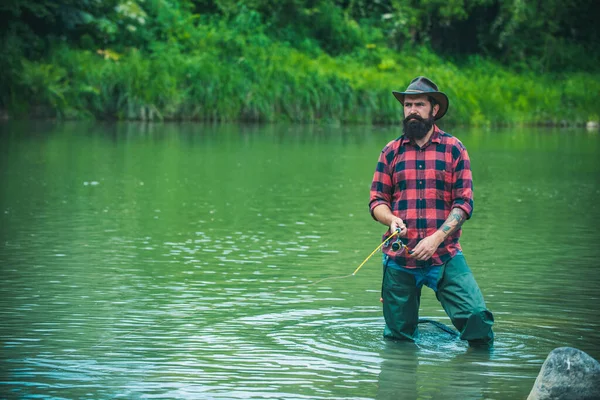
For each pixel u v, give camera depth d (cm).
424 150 812
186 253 1215
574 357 627
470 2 5850
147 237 1330
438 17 5959
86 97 4075
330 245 1285
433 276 802
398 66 5203
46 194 1767
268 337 815
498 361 747
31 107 4016
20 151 2600
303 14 5441
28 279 1043
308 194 1836
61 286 1010
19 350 765
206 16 5281
